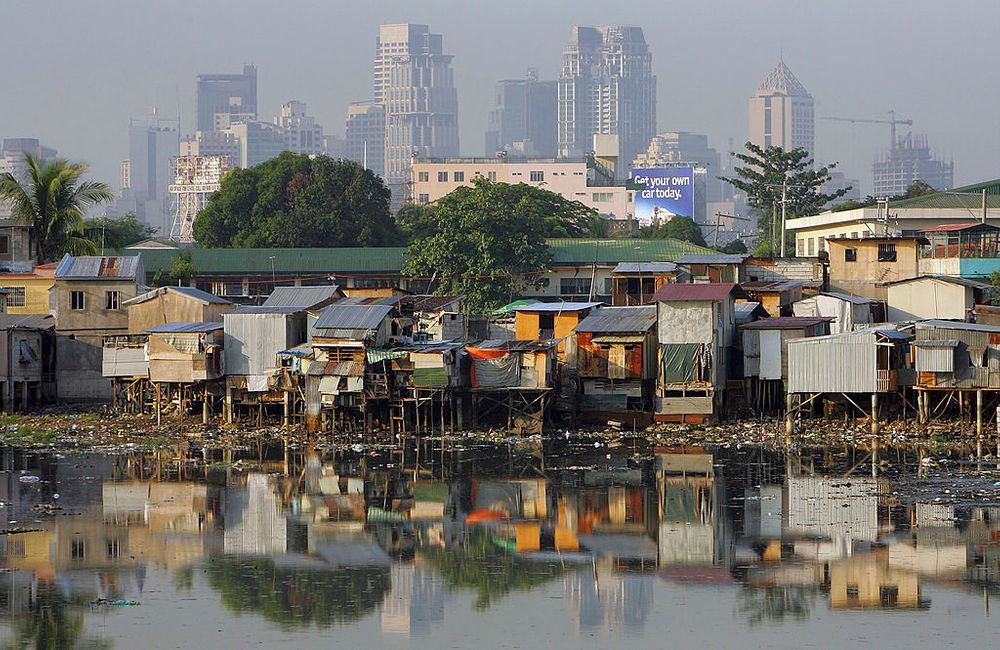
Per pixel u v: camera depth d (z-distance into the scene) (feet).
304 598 310.45
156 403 609.42
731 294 613.93
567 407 601.62
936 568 329.72
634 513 398.62
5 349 652.89
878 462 481.46
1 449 533.14
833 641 278.26
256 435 575.79
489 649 275.59
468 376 591.78
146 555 348.18
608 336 594.65
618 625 289.33
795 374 555.28
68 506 410.31
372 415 584.40
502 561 343.67
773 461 492.13
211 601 307.17
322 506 412.57
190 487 444.96
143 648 275.18
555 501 418.92
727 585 319.27
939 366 541.75
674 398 582.35
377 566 338.75
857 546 352.28
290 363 598.75
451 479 460.96
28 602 305.53
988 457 487.61
